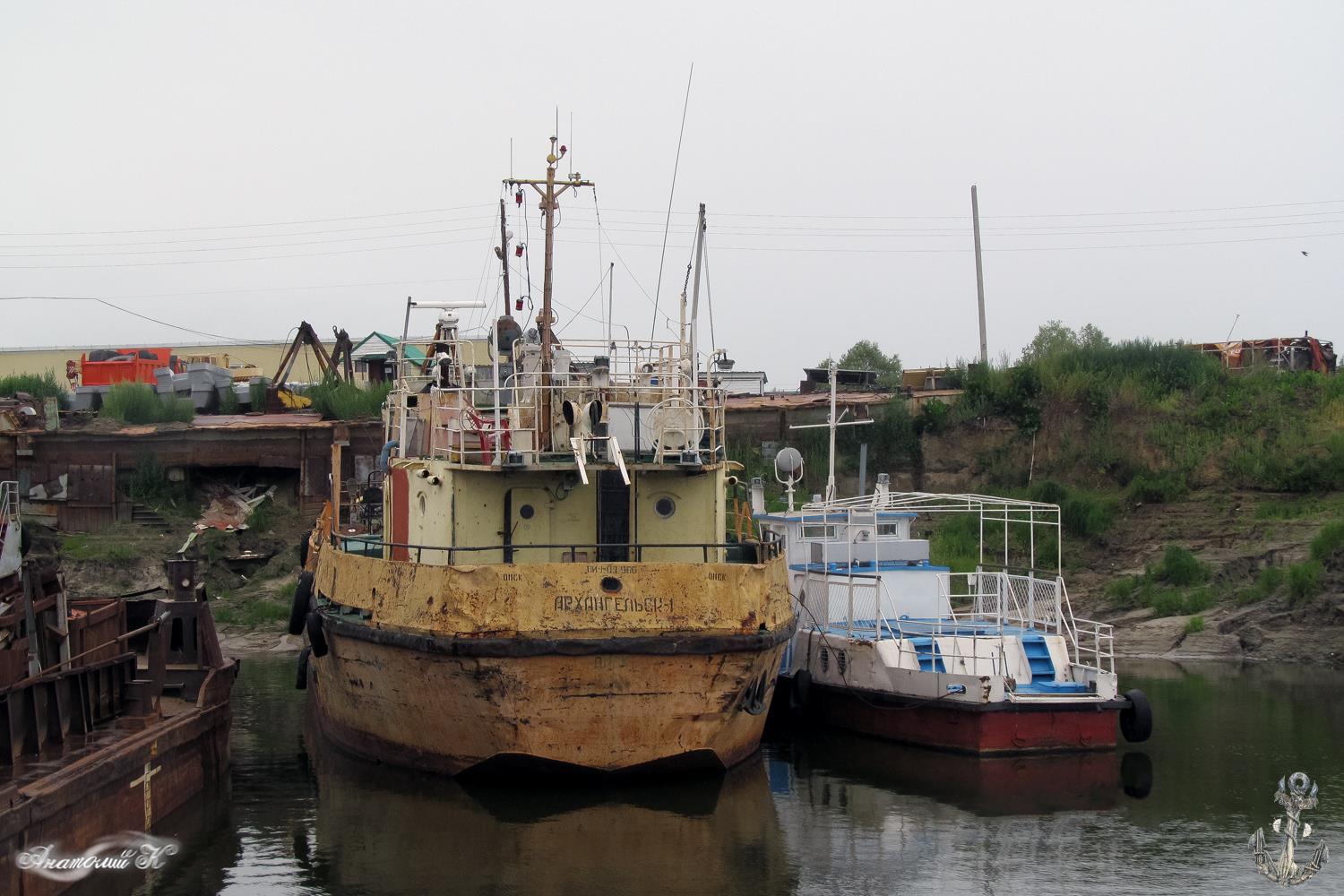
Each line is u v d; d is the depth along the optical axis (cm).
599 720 1636
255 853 1559
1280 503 3519
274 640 3108
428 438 2069
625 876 1470
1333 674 2716
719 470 1905
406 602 1709
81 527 3719
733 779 1780
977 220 5219
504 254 2344
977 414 4069
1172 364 4181
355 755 1959
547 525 1852
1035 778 1892
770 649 1698
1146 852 1559
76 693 1606
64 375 6488
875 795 1808
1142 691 2536
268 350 6291
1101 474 3841
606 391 1858
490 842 1578
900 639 2158
